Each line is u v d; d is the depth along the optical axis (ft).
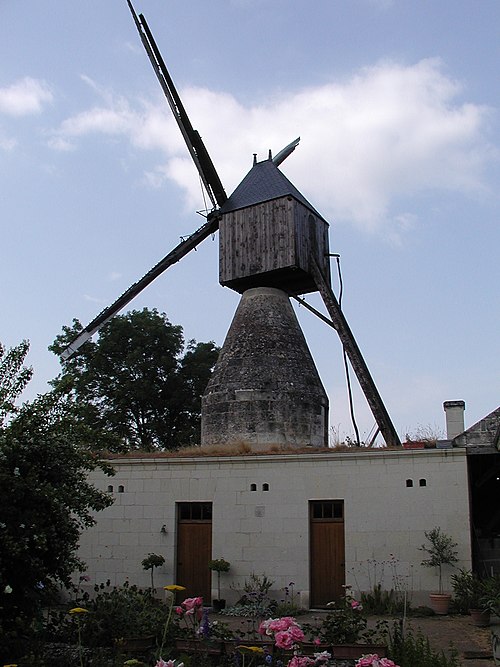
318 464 57.31
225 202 86.22
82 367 121.90
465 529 53.31
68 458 36.96
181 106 87.71
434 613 50.80
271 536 57.06
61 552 36.01
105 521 61.05
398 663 29.86
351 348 76.33
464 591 50.62
